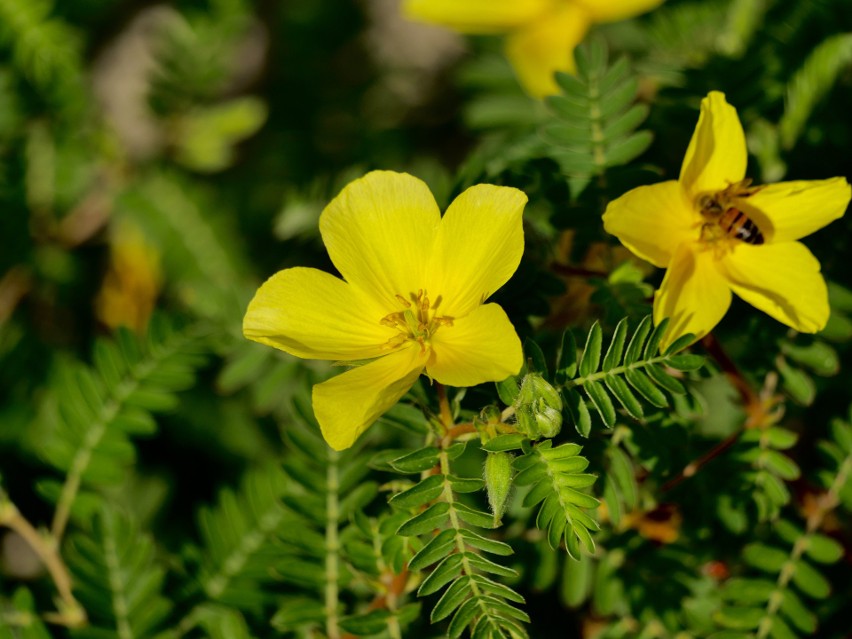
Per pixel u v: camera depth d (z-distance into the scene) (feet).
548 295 1.32
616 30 1.61
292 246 1.63
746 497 1.34
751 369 1.35
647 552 1.35
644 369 1.25
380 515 1.33
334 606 1.33
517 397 1.22
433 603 1.34
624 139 1.36
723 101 1.28
